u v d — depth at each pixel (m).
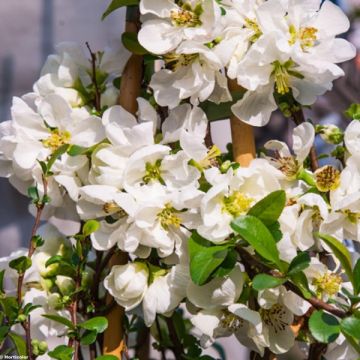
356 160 1.18
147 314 1.18
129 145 1.17
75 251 1.20
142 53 1.22
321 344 1.21
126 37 1.22
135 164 1.17
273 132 1.52
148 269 1.18
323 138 1.22
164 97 1.20
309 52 1.18
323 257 1.22
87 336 1.17
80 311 1.22
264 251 1.14
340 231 1.18
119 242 1.17
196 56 1.19
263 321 1.19
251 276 1.18
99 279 1.21
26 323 1.18
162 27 1.19
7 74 1.52
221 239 1.16
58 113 1.20
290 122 1.50
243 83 1.18
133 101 1.23
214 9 1.17
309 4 1.18
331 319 1.12
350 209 1.17
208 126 1.24
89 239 1.21
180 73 1.20
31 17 1.53
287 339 1.19
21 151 1.20
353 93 1.55
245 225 1.14
